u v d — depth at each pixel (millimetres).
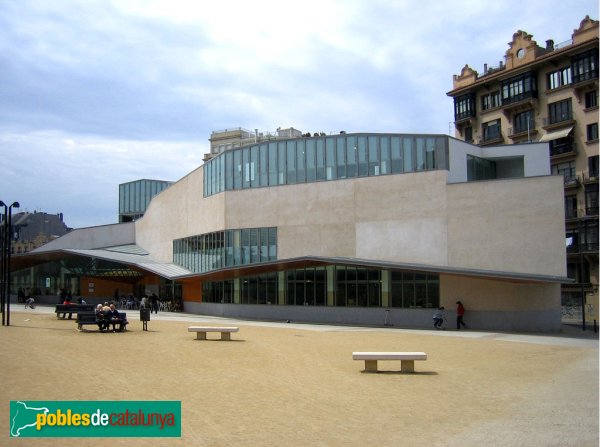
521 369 17469
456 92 70000
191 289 52500
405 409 11711
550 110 60500
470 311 34344
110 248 66875
